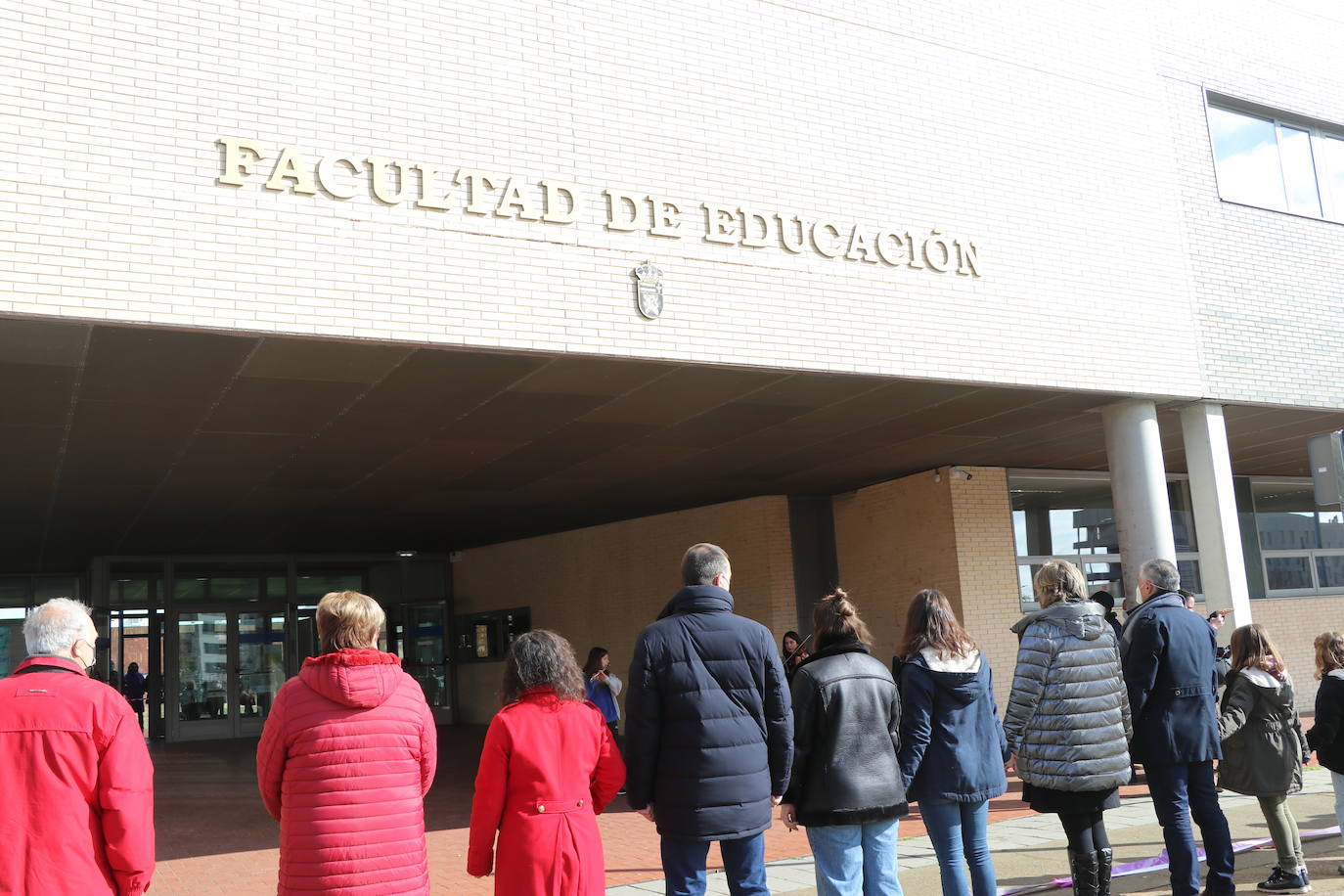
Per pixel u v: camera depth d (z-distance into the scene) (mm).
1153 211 11516
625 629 18375
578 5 8609
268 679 21500
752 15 9414
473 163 7973
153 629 21297
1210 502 11555
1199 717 5555
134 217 6801
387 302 7480
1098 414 11898
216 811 11422
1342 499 6918
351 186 7508
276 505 14930
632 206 8547
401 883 3711
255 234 7137
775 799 4496
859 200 9617
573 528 19438
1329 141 13539
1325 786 9773
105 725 3510
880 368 9398
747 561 16578
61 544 18094
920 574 15172
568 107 8406
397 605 22797
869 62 9945
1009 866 6930
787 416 10875
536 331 7973
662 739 4383
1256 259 12227
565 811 3918
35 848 3354
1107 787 5039
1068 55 11305
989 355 10039
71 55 6797
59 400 8719
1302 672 16969
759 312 8914
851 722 4648
